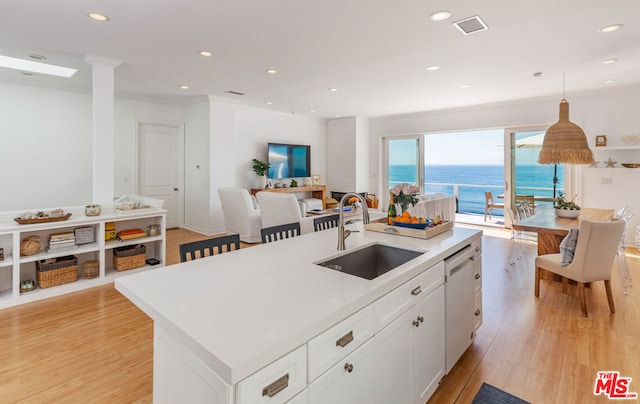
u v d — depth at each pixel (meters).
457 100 6.20
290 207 4.70
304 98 6.05
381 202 8.53
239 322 1.05
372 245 2.20
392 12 2.71
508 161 6.65
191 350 0.96
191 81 4.90
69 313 2.96
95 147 3.90
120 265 3.84
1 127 4.97
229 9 2.68
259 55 3.75
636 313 2.98
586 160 3.70
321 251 1.98
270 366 0.91
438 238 2.30
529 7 2.62
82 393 1.91
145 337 2.56
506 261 4.74
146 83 5.04
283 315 1.10
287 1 2.54
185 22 2.92
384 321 1.40
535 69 4.26
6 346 2.41
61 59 3.97
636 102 5.26
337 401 1.16
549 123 6.05
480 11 2.70
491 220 8.07
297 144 8.02
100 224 3.61
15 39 3.34
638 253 4.95
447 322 1.98
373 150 8.56
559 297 3.40
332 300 1.23
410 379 1.61
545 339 2.55
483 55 3.73
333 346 1.13
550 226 3.51
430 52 3.65
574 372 2.13
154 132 6.54
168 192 6.80
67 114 5.51
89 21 2.91
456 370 2.17
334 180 8.70
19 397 1.87
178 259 4.66
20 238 3.26
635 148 5.12
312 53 3.69
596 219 3.96
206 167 6.31
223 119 6.38
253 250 2.01
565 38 3.24
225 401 0.86
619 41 3.32
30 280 3.34
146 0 2.54
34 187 5.26
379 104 6.59
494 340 2.54
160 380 1.25
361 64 4.06
